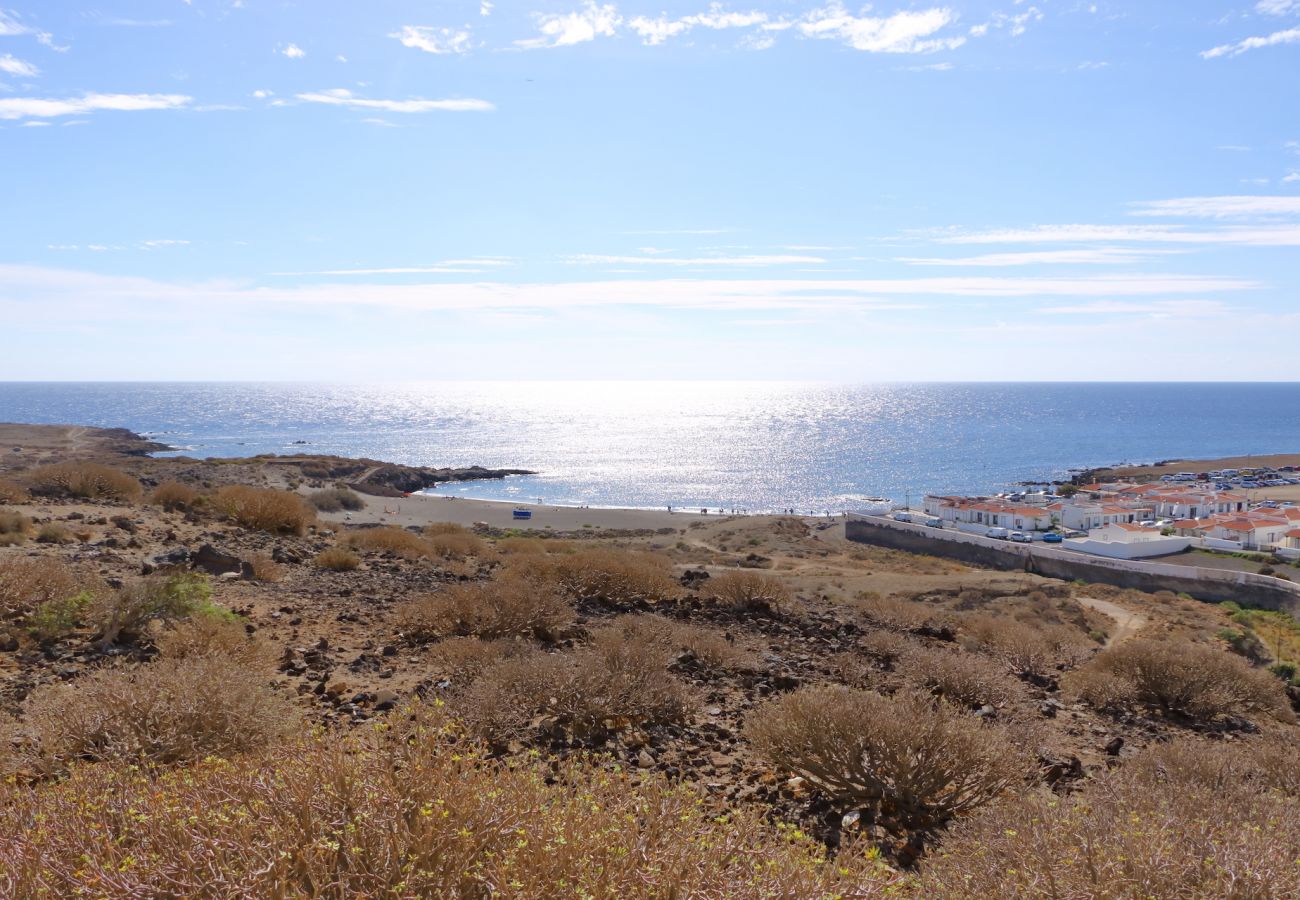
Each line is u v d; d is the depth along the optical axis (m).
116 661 8.46
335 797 3.39
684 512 100.50
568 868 3.15
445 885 3.03
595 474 155.88
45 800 3.67
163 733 5.40
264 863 2.99
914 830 6.00
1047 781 7.31
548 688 8.09
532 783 3.86
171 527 19.03
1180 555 67.56
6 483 20.45
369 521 55.62
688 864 3.38
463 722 6.81
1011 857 4.23
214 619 9.92
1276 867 3.84
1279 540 73.69
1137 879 3.76
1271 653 27.39
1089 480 151.12
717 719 8.81
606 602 16.47
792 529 74.19
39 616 9.50
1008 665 14.14
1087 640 19.58
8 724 6.08
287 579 15.36
